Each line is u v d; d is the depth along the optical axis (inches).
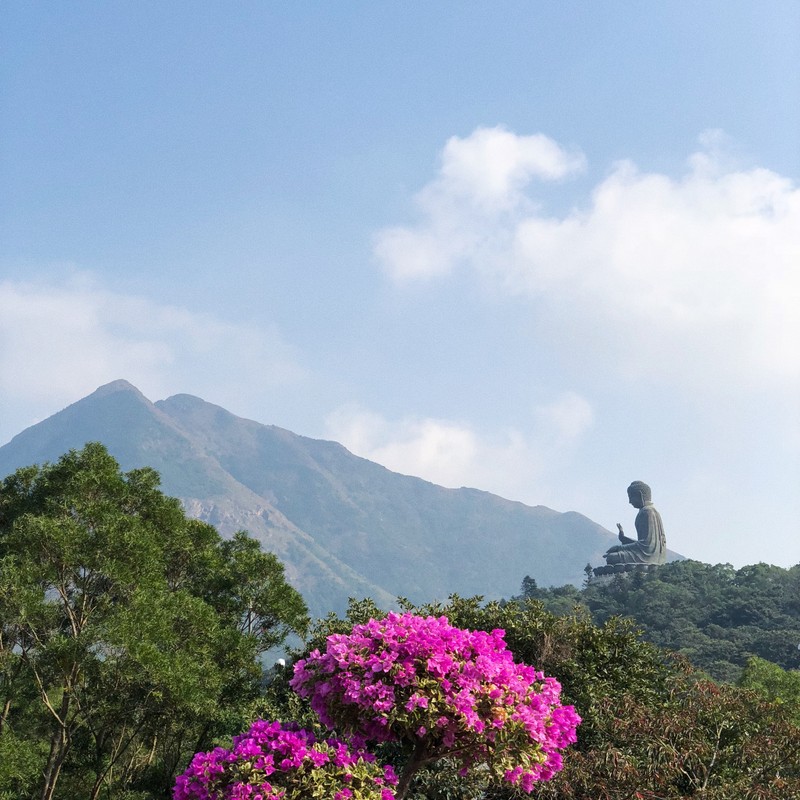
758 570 5590.6
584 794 623.8
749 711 739.4
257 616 1162.0
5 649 972.6
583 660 952.3
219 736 1121.4
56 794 1081.4
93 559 938.1
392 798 422.6
